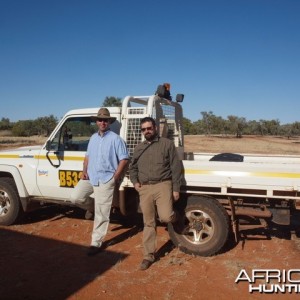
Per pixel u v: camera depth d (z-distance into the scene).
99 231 5.38
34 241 5.98
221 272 4.79
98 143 5.29
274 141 40.31
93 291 4.27
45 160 6.49
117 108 5.95
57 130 6.42
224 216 5.18
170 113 6.91
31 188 6.61
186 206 5.30
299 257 5.27
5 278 4.61
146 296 4.16
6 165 6.73
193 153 7.41
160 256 5.33
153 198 4.96
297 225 6.65
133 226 6.81
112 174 5.29
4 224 6.83
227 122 59.69
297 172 4.88
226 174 5.17
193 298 4.12
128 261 5.14
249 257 5.27
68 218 7.36
